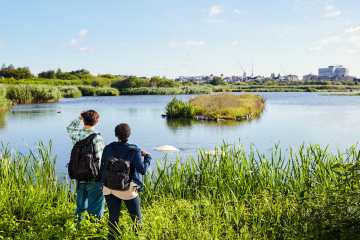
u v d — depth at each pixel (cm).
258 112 2661
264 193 405
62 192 468
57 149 1073
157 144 1184
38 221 367
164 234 327
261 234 338
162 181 518
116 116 2359
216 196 458
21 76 10838
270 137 1330
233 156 544
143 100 4962
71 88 6569
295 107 3278
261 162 519
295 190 443
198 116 2280
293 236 302
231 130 1578
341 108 3052
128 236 312
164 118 2245
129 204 331
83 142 344
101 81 8950
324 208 312
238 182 479
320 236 284
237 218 354
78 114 2484
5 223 348
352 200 285
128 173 316
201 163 538
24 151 1035
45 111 2798
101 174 334
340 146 1102
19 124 1814
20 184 463
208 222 348
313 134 1398
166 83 9369
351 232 259
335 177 428
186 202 405
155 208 400
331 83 15588
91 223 336
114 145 337
